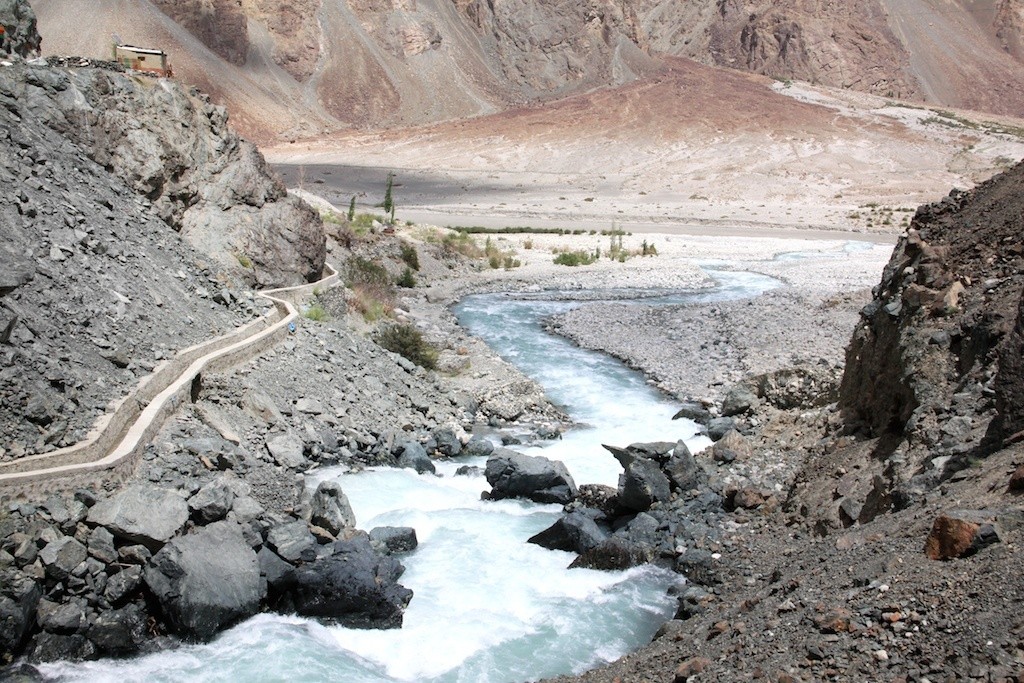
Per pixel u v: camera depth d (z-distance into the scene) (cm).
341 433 2070
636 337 3606
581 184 13962
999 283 1491
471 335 3719
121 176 2561
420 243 5594
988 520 933
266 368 2173
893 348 1598
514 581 1434
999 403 1184
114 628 1211
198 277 2395
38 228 1903
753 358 3067
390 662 1212
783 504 1534
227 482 1591
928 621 865
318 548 1398
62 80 2447
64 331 1698
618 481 1808
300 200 3136
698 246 7462
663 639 1163
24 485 1297
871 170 14825
